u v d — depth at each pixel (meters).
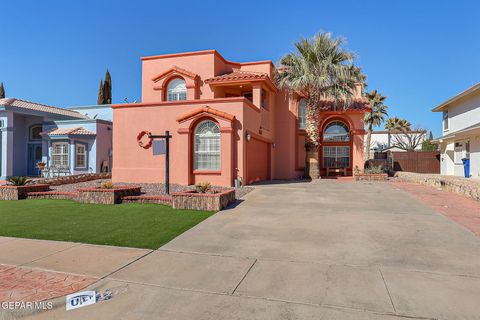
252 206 10.25
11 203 11.11
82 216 8.81
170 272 4.86
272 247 6.07
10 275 4.76
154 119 15.88
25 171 24.36
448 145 24.44
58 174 22.48
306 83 19.38
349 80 20.16
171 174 15.48
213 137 14.96
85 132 22.66
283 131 21.19
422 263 5.17
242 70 20.70
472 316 3.52
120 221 8.20
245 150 15.32
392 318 3.50
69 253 5.74
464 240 6.45
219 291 4.21
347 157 24.27
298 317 3.54
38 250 5.91
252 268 5.01
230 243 6.34
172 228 7.50
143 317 3.61
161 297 4.07
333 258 5.43
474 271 4.82
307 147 20.94
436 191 14.02
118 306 3.86
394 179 20.14
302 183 17.55
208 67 18.83
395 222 8.05
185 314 3.66
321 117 23.78
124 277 4.68
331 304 3.82
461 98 22.00
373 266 5.05
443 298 3.94
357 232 7.11
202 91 18.88
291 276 4.68
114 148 16.47
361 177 19.64
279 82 20.72
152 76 19.80
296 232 7.14
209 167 15.02
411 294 4.05
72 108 27.75
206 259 5.43
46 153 23.41
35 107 24.44
